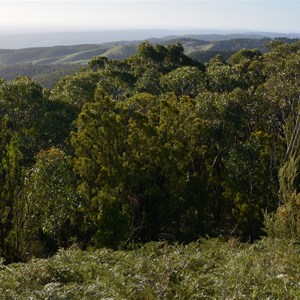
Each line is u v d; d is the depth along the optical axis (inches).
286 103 1117.1
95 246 697.6
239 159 909.2
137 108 922.7
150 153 792.9
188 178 845.8
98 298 358.0
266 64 1680.6
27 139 1035.3
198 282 394.6
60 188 684.7
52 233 730.2
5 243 686.5
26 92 1173.1
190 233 879.7
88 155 800.9
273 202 871.1
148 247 554.6
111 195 770.8
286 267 411.2
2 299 365.7
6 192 689.6
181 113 889.5
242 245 552.4
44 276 419.8
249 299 347.6
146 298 364.8
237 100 1075.9
